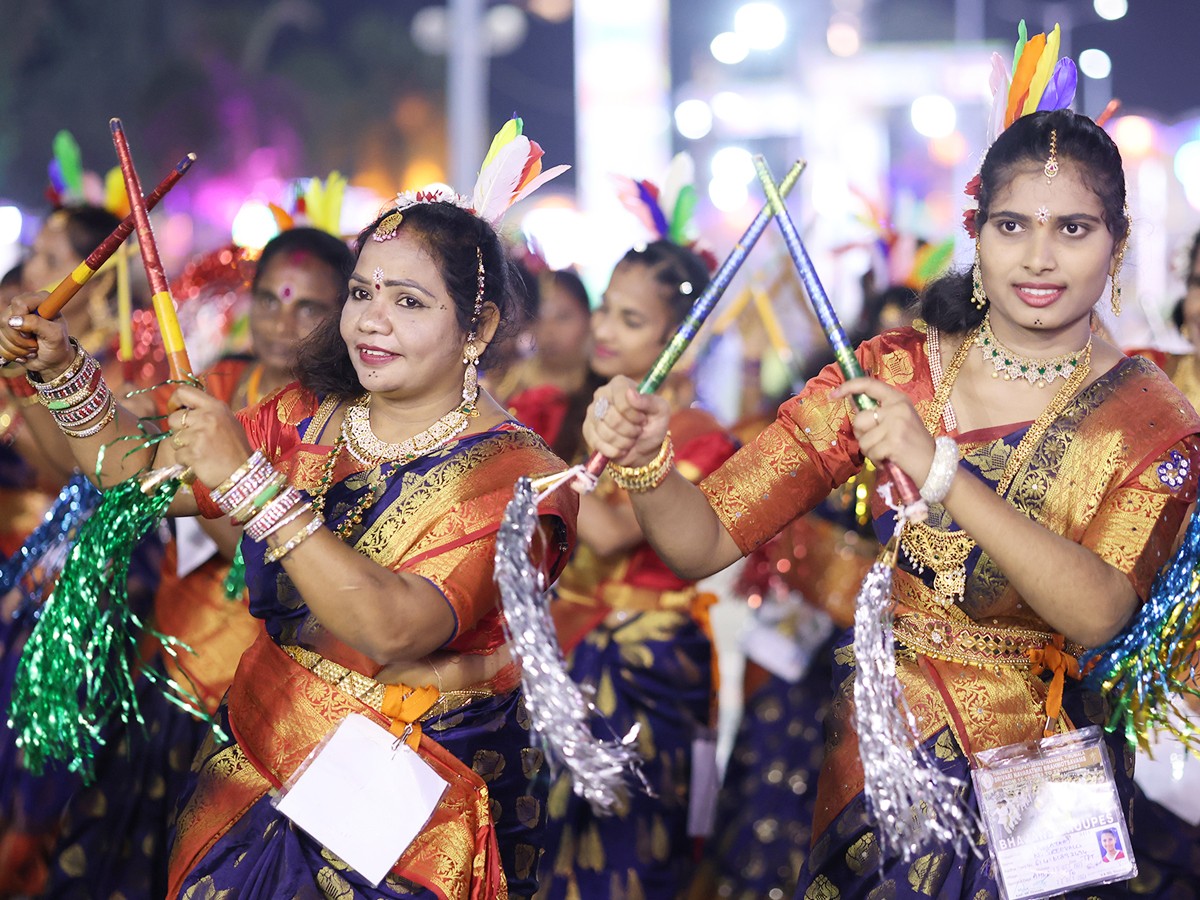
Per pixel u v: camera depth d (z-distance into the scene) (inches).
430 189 148.2
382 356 140.8
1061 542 126.0
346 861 132.6
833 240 435.2
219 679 194.7
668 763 223.5
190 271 239.6
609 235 635.5
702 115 874.8
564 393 241.0
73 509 185.8
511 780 144.1
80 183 237.9
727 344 358.3
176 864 140.9
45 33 829.2
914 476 123.6
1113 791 133.2
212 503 143.9
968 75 922.1
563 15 983.0
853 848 138.6
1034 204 131.6
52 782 194.4
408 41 954.1
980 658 137.7
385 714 137.3
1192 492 133.6
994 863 132.6
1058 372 137.3
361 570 128.1
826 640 243.6
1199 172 604.1
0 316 150.2
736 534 140.2
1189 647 135.9
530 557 128.9
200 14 889.5
